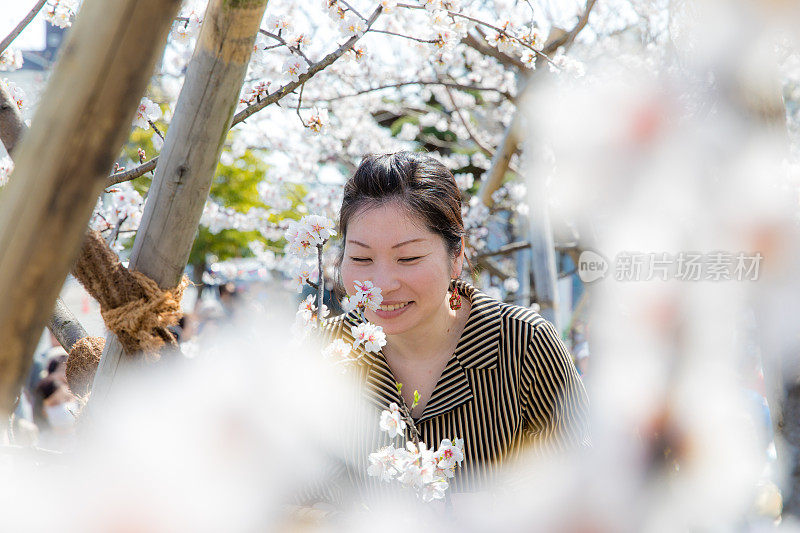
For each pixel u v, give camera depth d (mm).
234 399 889
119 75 391
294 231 1312
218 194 9414
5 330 398
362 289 1317
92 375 1190
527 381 1538
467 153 7195
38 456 846
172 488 641
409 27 2793
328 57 1525
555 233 4055
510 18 2197
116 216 1847
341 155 5441
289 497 1200
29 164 397
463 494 1203
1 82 1064
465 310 1614
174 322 949
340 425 1493
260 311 1498
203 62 880
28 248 396
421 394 1573
